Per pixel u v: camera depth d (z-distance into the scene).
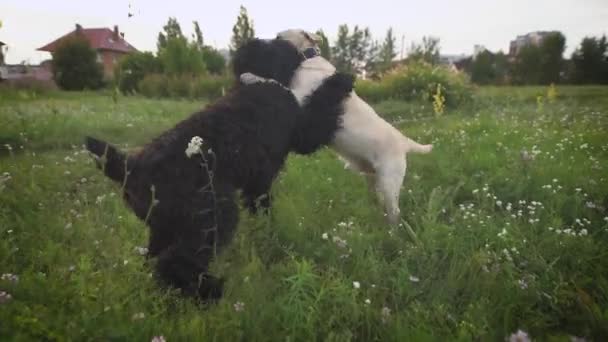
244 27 32.44
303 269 2.84
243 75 3.84
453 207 4.45
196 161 2.89
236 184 3.25
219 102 3.42
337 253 3.45
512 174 5.23
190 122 3.12
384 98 15.32
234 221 3.10
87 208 4.18
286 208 4.19
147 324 2.39
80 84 30.25
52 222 3.73
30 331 2.11
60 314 2.32
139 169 2.84
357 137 4.13
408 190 4.91
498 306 2.75
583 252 3.35
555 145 6.65
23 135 7.39
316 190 5.04
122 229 3.79
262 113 3.45
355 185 5.42
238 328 2.53
